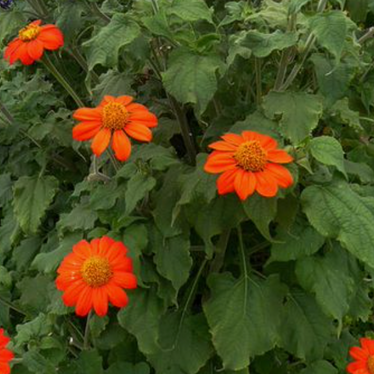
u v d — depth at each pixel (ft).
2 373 1.33
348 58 1.56
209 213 1.42
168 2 1.54
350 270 1.64
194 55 1.45
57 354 1.53
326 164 1.37
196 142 1.93
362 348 1.66
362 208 1.34
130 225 1.53
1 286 1.86
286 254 1.49
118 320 1.55
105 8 1.92
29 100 2.05
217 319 1.54
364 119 1.96
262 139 1.31
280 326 1.61
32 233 1.91
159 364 1.64
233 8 1.74
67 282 1.33
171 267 1.51
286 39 1.43
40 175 1.92
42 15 1.95
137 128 1.34
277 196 1.29
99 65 2.19
